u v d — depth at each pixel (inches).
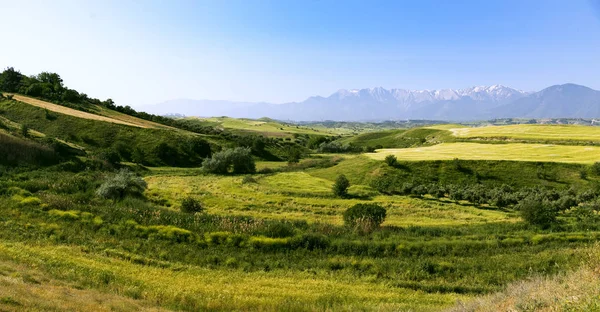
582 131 4242.1
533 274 841.5
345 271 888.3
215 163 2977.4
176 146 3656.5
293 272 871.1
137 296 658.2
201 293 701.3
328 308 660.1
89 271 745.0
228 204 1775.3
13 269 663.8
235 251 967.0
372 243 1020.5
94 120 3818.9
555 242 1041.5
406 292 776.3
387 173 2645.2
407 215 1720.0
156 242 981.2
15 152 2222.0
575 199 1900.8
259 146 4274.1
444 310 587.5
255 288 749.3
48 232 980.6
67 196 1386.6
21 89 4852.4
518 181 2448.3
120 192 1635.1
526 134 4197.8
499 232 1194.0
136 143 3550.7
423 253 986.1
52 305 494.0
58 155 2514.8
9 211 1115.3
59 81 5698.8
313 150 5142.7
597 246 874.1
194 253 936.3
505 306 472.4
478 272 882.8
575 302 372.5
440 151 3368.6
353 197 2055.9
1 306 449.4
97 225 1055.6
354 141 7544.3
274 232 1067.9
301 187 2279.8
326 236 1077.1
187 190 2091.5
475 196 2057.1
